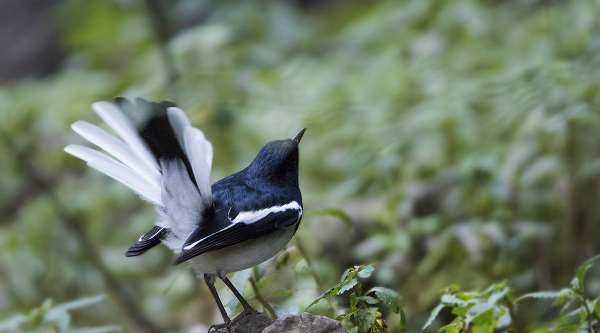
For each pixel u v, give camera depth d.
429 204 11.76
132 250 7.25
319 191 13.38
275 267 8.13
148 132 7.23
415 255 11.05
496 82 12.23
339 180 13.73
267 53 16.20
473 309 7.20
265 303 7.86
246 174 7.81
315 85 14.95
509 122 11.73
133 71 16.64
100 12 19.19
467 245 10.44
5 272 14.10
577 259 11.03
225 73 14.12
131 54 18.97
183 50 14.10
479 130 12.56
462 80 13.46
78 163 16.50
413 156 12.55
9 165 16.05
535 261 10.87
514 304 7.53
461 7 15.44
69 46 21.95
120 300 12.98
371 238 11.05
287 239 7.74
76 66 19.55
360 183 12.55
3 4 22.97
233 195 7.56
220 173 13.35
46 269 14.12
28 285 14.02
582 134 11.39
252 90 14.16
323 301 7.95
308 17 21.06
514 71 12.10
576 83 11.22
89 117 15.88
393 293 6.87
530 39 14.42
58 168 16.73
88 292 13.82
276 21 18.14
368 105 14.04
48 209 14.93
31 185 16.52
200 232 7.27
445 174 11.99
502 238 10.50
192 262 7.62
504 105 12.34
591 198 11.20
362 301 7.03
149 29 18.22
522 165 11.63
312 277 8.66
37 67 22.19
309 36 18.41
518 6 15.70
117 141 7.27
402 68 14.73
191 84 14.02
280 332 6.69
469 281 10.56
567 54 12.35
